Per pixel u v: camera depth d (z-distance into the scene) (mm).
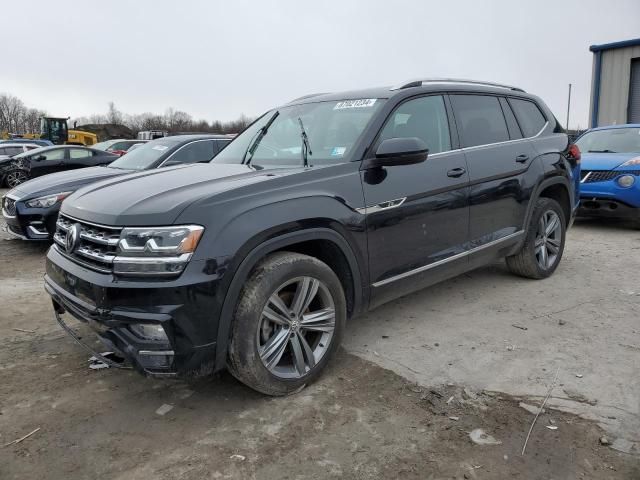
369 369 3412
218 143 8172
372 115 3678
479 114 4465
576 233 7793
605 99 17469
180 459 2537
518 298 4707
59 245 3314
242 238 2746
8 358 3662
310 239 3059
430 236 3818
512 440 2627
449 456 2521
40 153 12781
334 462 2500
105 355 3070
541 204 4961
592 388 3092
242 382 3010
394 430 2740
